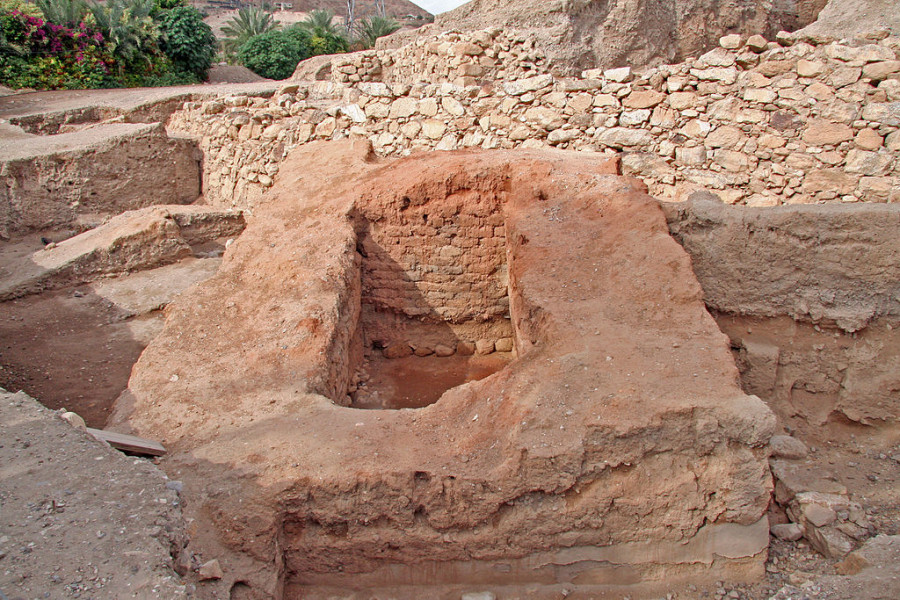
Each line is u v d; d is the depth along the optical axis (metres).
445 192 7.93
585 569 4.54
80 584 2.83
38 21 19.11
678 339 5.16
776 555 4.76
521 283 6.16
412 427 4.77
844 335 6.18
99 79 20.11
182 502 3.69
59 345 7.91
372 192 8.07
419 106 10.00
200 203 13.65
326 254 7.19
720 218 6.46
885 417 6.04
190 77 22.72
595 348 5.08
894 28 10.21
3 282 9.12
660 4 14.12
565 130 9.20
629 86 8.77
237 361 5.75
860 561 4.39
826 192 7.94
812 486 5.21
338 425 4.82
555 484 4.29
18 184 11.32
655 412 4.35
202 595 3.84
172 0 23.67
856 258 6.02
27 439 3.78
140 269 9.88
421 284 8.28
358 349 8.04
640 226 6.44
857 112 7.67
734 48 8.27
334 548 4.41
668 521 4.43
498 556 4.46
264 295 6.66
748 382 6.40
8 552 2.96
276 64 27.09
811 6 15.90
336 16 63.41
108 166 12.30
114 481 3.47
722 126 8.38
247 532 4.14
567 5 13.02
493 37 10.09
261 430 4.82
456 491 4.29
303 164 9.31
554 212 7.03
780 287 6.31
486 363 8.30
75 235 11.55
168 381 5.51
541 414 4.49
